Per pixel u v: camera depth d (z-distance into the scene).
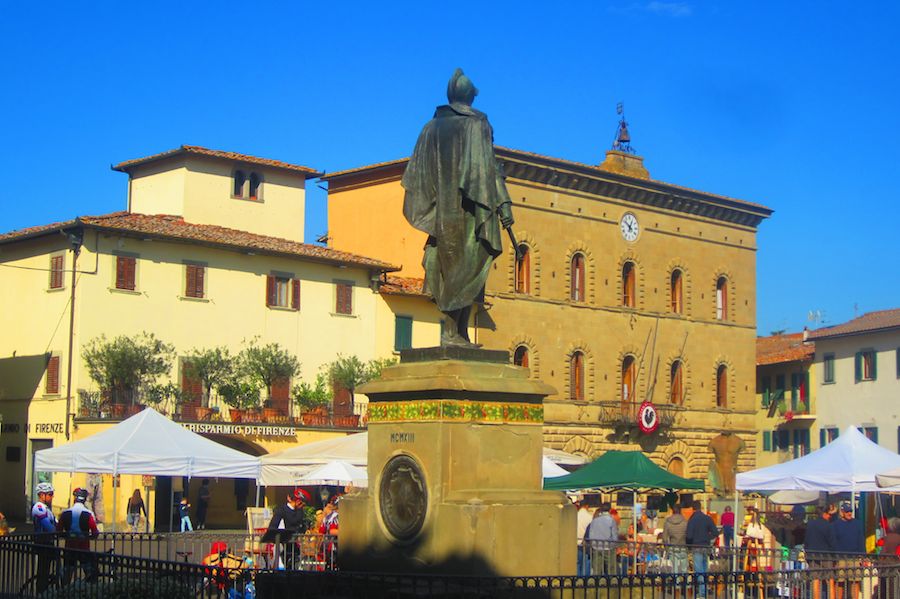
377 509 16.75
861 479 31.39
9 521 53.31
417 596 14.62
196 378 55.75
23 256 56.50
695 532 29.44
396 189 66.62
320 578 14.35
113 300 54.09
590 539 27.55
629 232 72.12
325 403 58.47
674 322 74.19
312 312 60.53
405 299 64.06
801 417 81.75
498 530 15.80
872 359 78.25
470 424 16.28
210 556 24.41
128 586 15.72
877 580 20.11
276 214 65.12
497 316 65.00
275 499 55.75
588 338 69.31
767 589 18.77
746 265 79.06
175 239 55.50
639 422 70.19
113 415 52.03
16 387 55.88
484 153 17.16
